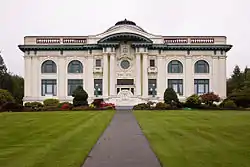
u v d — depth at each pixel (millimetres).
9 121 32344
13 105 55406
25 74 75000
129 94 70812
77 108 57594
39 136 21562
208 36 76125
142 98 71375
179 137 20891
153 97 73312
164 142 19078
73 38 75812
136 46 73938
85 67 75188
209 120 32656
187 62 75375
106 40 74062
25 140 19859
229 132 23000
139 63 74062
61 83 75062
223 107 60156
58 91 75000
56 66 75438
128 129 25969
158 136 21562
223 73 75688
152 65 75438
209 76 75500
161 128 26078
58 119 34781
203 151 16031
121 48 75062
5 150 16500
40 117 37656
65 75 75188
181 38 75688
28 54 75250
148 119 34688
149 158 14836
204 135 21656
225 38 76000
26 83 74938
